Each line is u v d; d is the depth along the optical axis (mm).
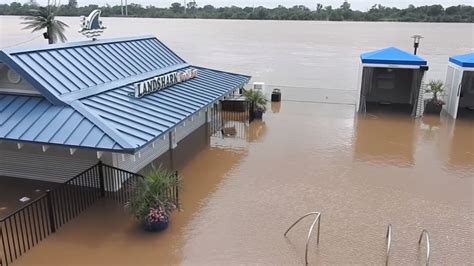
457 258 9242
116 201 11633
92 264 8859
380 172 14359
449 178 13852
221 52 92812
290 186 13086
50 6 63906
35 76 11695
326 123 20969
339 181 13547
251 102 21344
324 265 8945
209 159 15461
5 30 151250
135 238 9875
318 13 195250
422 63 21547
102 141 10211
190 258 9172
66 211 10945
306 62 74062
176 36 146250
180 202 11820
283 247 9625
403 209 11578
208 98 15836
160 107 13359
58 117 11039
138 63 16672
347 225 10656
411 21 174500
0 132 10695
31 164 12781
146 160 14422
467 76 23672
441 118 22047
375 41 123062
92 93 12547
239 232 10258
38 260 8930
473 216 11195
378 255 9336
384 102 25750
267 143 17547
